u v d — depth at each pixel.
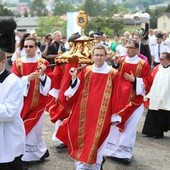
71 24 15.70
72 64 6.79
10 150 4.43
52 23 55.62
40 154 6.64
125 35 13.56
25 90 6.21
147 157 7.31
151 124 8.74
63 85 6.96
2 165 4.45
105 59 5.86
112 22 46.88
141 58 7.79
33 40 6.55
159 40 15.44
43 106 6.48
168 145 8.18
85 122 5.68
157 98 8.73
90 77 5.74
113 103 5.67
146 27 12.28
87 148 5.61
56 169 6.47
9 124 4.41
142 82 6.95
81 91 5.74
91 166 5.68
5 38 4.73
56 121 7.21
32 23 62.41
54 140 7.33
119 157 6.85
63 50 11.95
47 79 6.41
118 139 6.93
